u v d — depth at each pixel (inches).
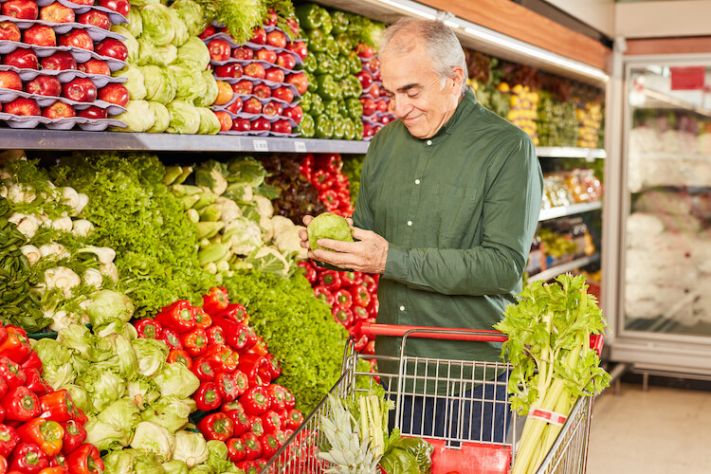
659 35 283.4
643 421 245.3
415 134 111.0
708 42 280.2
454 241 110.9
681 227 296.7
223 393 110.3
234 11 131.3
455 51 105.3
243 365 119.6
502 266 106.0
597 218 311.7
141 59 117.5
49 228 102.9
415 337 112.0
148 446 94.7
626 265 299.0
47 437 79.5
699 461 210.7
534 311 93.3
